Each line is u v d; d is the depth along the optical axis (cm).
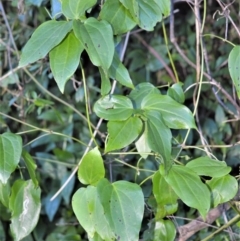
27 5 107
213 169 70
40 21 118
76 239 108
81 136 129
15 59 116
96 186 66
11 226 75
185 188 65
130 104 67
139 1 68
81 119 131
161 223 76
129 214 64
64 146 131
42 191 129
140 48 141
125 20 68
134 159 123
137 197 65
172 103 67
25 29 118
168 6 69
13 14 119
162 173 66
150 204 80
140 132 65
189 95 132
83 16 64
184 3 137
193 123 67
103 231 67
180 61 136
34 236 128
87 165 68
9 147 66
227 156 121
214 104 131
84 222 67
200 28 86
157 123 65
